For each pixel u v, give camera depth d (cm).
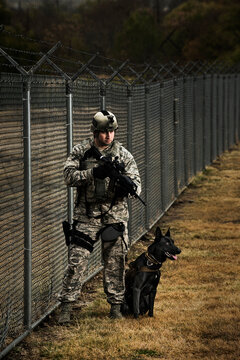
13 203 775
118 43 7744
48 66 963
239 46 8719
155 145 1670
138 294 889
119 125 1286
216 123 3186
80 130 1068
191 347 784
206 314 914
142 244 1454
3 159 742
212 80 2983
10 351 776
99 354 771
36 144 853
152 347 787
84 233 858
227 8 10231
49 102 899
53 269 937
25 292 826
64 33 6806
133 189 821
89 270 1127
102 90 1166
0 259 737
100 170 819
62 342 809
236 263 1244
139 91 1450
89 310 952
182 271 1184
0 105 712
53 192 930
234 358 741
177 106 2006
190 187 2314
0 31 655
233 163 3028
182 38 9456
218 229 1603
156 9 10619
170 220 1748
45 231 887
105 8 9238
